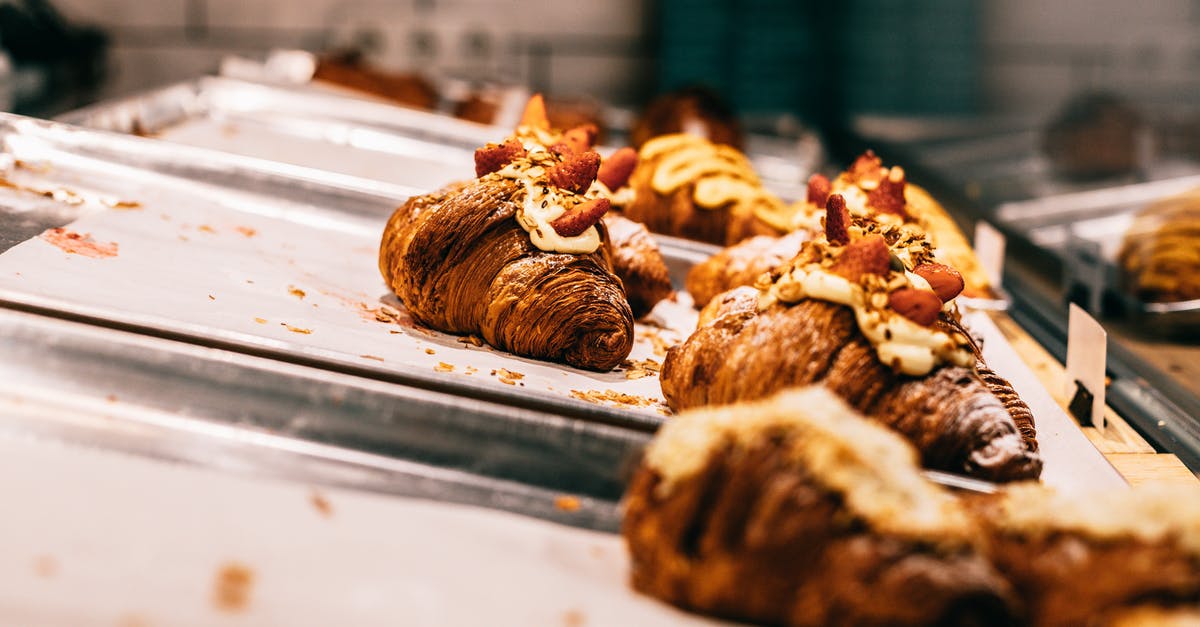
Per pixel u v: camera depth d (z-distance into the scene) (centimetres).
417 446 92
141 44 205
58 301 95
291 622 79
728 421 82
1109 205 132
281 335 98
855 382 93
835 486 80
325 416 92
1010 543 82
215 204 117
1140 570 79
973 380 95
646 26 216
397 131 151
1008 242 135
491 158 107
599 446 92
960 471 93
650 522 82
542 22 214
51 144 117
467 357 101
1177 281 118
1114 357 114
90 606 79
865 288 94
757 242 118
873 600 79
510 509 89
